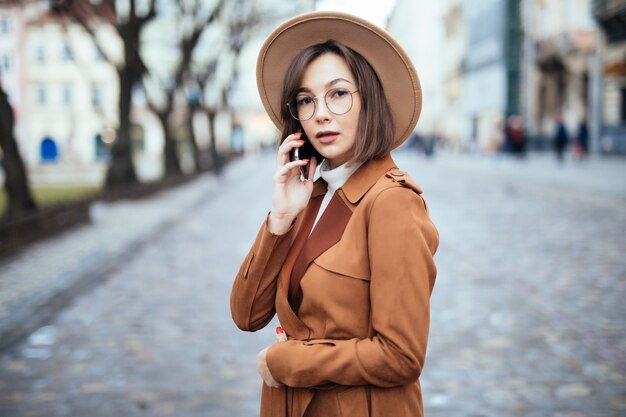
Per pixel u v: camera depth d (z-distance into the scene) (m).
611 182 16.59
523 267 7.68
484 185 18.73
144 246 10.34
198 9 24.86
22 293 7.21
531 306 6.00
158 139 58.97
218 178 28.84
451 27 54.69
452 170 26.27
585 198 13.95
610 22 26.83
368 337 1.51
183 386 4.33
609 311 5.76
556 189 16.12
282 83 1.77
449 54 55.53
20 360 4.93
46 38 53.72
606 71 24.94
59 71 54.22
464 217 12.12
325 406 1.54
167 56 47.31
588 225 10.52
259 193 20.84
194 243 10.52
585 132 25.80
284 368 1.52
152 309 6.38
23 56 45.97
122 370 4.66
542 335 5.16
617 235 9.51
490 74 42.12
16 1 16.42
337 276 1.52
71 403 4.07
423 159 37.50
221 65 40.41
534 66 36.09
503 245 9.15
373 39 1.61
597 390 4.07
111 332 5.62
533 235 9.85
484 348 4.90
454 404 3.93
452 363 4.61
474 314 5.80
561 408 3.83
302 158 1.77
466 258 8.32
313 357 1.48
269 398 1.62
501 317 5.68
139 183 20.28
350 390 1.51
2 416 3.88
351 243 1.52
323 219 1.60
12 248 10.12
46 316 6.20
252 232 11.68
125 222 13.49
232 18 28.77
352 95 1.58
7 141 11.96
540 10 35.72
